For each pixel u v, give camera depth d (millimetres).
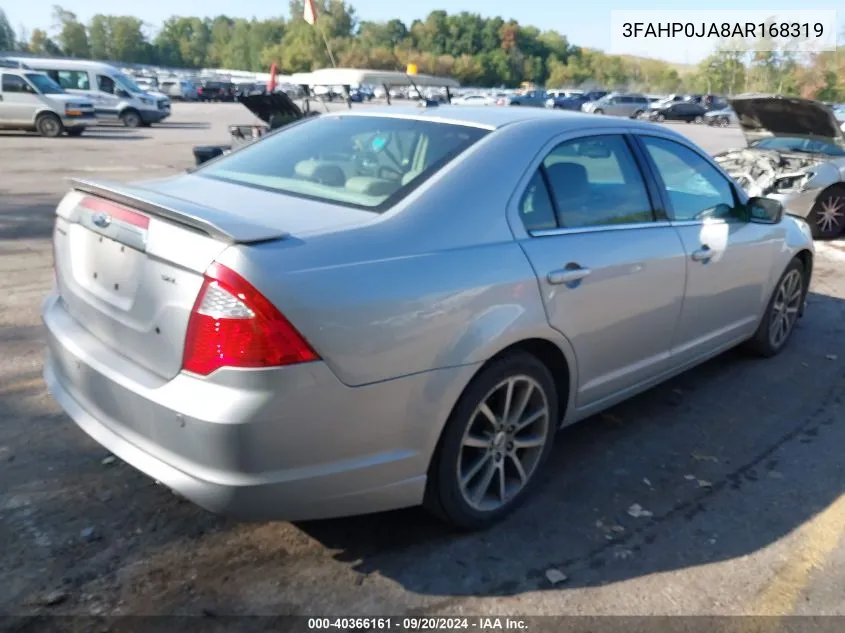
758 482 3633
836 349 5555
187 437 2391
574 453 3840
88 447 3621
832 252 8969
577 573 2893
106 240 2766
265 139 3875
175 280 2430
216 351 2324
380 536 3051
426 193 2898
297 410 2385
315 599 2686
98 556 2846
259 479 2400
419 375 2635
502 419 3072
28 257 7188
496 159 3111
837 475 3732
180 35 139000
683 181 4055
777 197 9328
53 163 14703
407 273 2613
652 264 3596
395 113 3625
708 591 2826
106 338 2783
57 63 25656
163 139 21766
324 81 8234
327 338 2400
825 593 2846
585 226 3348
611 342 3494
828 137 9625
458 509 2979
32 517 3053
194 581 2740
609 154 3633
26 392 4188
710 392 4676
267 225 2623
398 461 2674
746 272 4480
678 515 3316
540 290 3014
